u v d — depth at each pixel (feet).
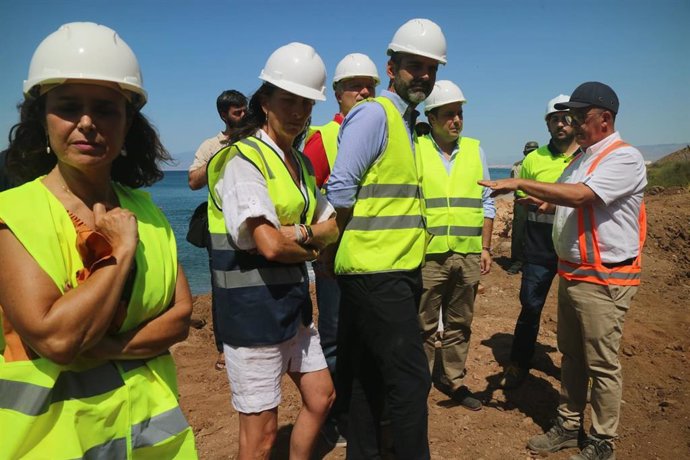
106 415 5.58
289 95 9.01
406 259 10.43
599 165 12.21
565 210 12.82
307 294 9.46
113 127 5.75
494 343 20.06
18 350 5.43
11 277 5.16
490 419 14.75
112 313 5.35
